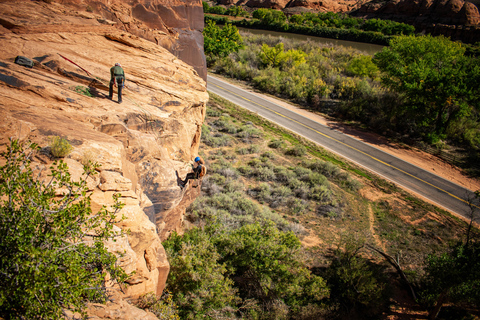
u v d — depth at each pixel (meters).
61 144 5.18
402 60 35.81
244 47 58.66
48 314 3.36
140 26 13.75
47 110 6.59
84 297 4.32
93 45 11.23
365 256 18.33
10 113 5.75
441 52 34.53
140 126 8.83
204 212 18.94
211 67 53.50
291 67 50.38
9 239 3.48
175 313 8.00
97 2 12.80
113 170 5.93
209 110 36.47
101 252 4.19
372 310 14.59
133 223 5.72
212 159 26.88
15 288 3.32
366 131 34.97
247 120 35.53
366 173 27.41
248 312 12.20
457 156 30.67
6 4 10.23
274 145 30.48
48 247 3.65
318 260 17.28
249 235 14.21
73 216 3.97
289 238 14.24
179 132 10.66
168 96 10.55
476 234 20.97
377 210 22.64
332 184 25.19
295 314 12.85
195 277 11.00
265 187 23.27
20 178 3.73
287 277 13.27
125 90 9.69
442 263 13.98
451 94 30.14
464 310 15.52
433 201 24.45
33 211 3.64
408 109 32.75
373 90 39.31
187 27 15.20
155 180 8.41
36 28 9.78
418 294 15.98
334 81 45.09
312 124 35.81
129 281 5.53
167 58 12.83
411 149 31.70
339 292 15.28
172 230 13.30
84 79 8.80
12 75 7.12
